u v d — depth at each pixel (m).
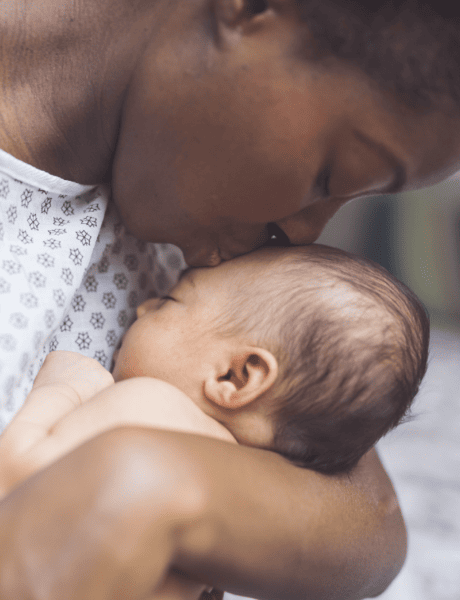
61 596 0.38
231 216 0.65
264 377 0.69
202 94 0.58
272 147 0.58
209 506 0.44
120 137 0.66
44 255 0.67
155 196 0.65
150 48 0.61
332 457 0.71
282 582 0.53
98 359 0.77
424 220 4.75
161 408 0.59
